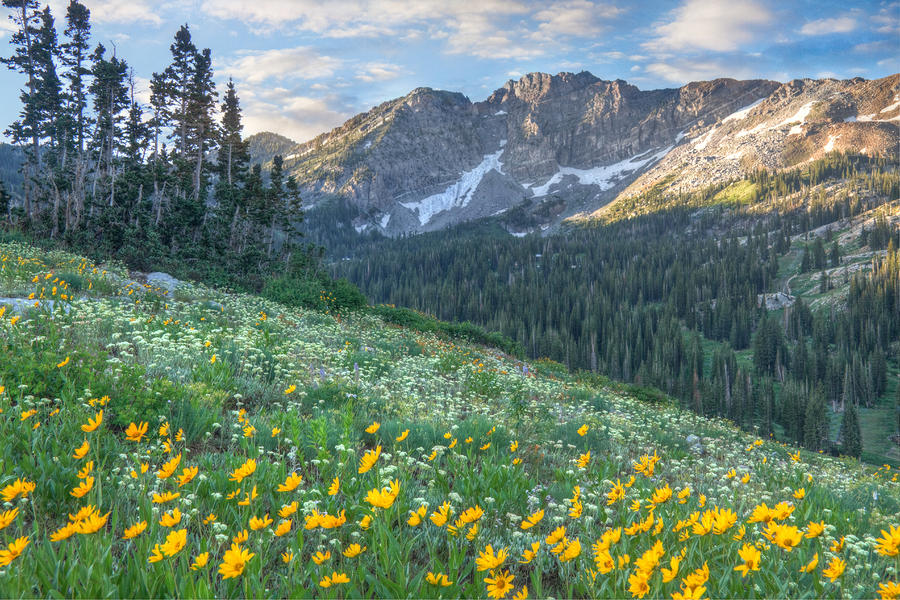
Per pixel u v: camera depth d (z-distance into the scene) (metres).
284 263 37.19
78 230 29.66
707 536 2.91
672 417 12.71
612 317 163.38
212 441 5.32
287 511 2.82
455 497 3.86
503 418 8.08
